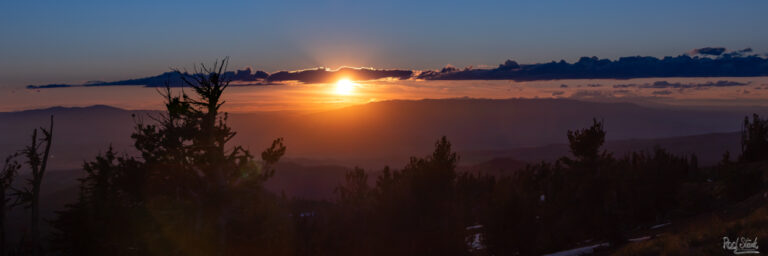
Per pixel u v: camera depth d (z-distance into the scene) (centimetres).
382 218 2870
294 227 2653
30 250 2889
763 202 2809
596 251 2944
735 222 1841
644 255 1836
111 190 2514
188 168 2273
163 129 2278
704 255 1534
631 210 4153
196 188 2291
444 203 2902
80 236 2450
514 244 3172
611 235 3031
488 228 3269
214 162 2266
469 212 3366
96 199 2484
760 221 1711
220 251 2261
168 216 2278
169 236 2288
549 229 3806
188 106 2248
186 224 2294
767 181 4022
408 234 2814
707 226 2128
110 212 2408
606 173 4084
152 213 2298
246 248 2334
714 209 3725
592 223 3831
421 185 2856
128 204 2484
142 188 2362
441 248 2742
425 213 2844
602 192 3972
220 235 2275
